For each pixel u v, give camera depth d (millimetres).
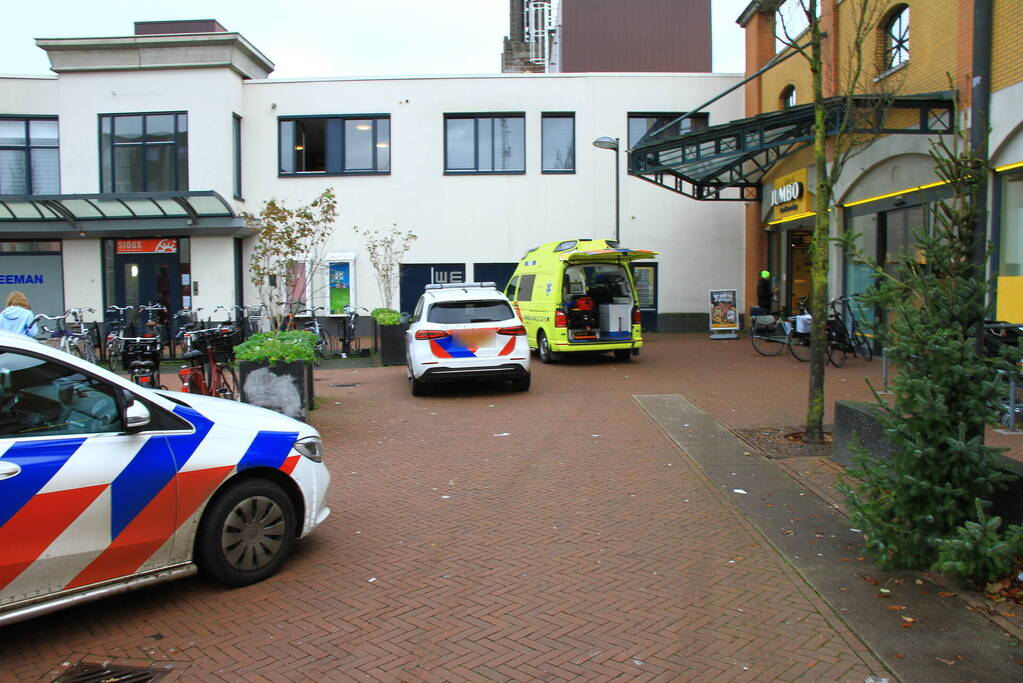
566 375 14156
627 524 5594
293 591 4422
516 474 7098
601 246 15156
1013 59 11148
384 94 22859
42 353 3908
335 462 7637
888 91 11500
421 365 11555
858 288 16062
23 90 22797
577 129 22797
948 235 4461
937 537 4234
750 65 21578
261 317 19344
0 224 21844
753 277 22016
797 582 4473
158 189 22062
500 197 22922
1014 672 3398
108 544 3908
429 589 4441
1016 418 8055
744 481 6695
